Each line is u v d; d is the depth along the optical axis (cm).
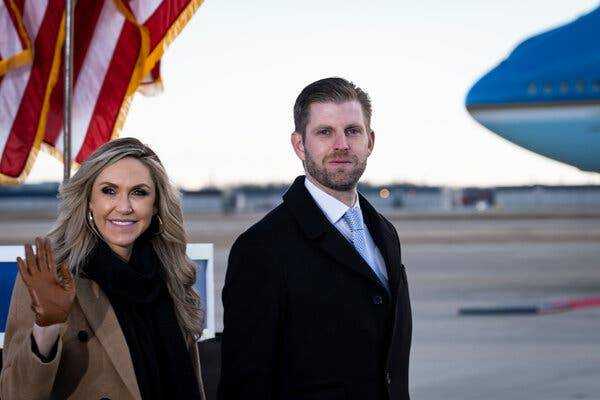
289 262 329
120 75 548
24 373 283
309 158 341
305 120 341
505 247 4447
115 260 311
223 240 4578
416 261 3550
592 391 1062
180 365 321
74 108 555
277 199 14262
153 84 562
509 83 2106
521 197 14562
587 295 2342
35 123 550
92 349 304
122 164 316
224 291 340
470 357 1337
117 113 551
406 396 345
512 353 1374
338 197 344
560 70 2080
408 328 348
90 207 317
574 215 10131
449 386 1101
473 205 14588
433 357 1337
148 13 545
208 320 431
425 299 2244
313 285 329
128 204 315
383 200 14250
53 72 545
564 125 2070
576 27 2175
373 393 332
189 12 539
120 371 302
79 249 310
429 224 7344
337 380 329
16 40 539
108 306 307
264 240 333
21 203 12794
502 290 2472
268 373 329
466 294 2367
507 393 1053
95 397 303
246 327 330
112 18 548
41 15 547
